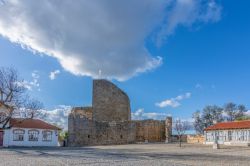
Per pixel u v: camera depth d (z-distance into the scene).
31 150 51.25
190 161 30.91
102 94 95.25
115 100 95.69
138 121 90.69
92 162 29.64
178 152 44.78
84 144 79.75
